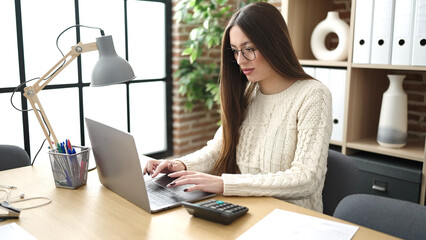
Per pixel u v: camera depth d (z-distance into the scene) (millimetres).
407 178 2217
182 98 3516
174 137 3576
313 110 1397
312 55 2840
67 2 2738
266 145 1501
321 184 1397
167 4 3354
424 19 2080
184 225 1048
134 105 3289
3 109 2549
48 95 2732
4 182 1391
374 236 982
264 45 1424
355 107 2494
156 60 3383
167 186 1261
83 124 2957
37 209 1153
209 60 3604
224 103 1580
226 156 1582
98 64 1359
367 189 2389
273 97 1542
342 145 2498
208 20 3014
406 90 2674
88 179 1427
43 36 2654
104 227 1036
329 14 2549
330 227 1025
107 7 2973
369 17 2279
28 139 2684
